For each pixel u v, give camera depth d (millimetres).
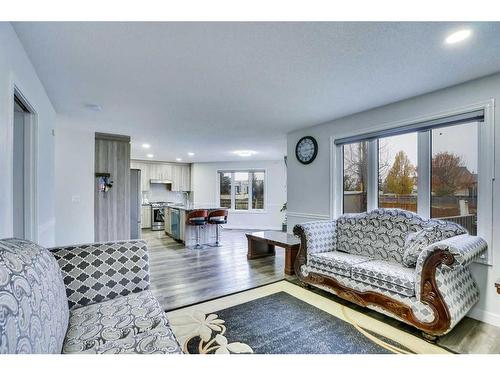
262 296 2857
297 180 4379
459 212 2598
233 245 5730
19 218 2240
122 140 4832
